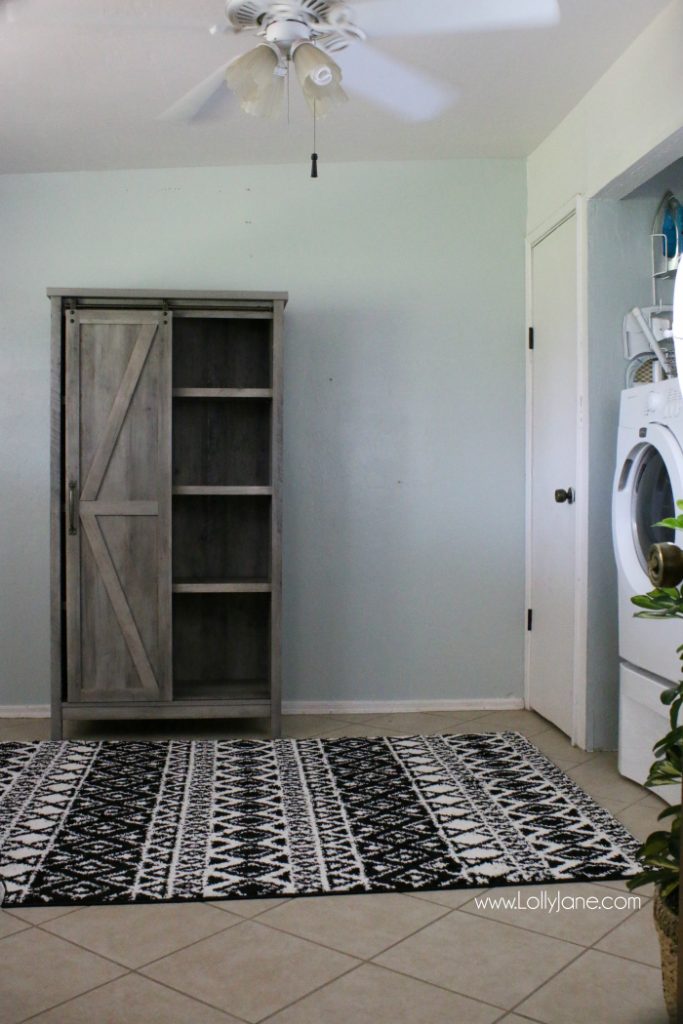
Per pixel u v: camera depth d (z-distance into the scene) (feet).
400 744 12.60
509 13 9.70
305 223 14.38
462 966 6.88
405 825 9.58
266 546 14.21
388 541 14.48
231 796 10.47
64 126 12.42
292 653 14.42
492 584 14.60
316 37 9.09
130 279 14.29
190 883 8.20
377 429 14.47
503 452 14.56
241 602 14.28
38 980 6.67
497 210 14.52
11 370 14.16
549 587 13.69
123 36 9.77
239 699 12.87
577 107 12.36
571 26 10.09
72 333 12.57
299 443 14.39
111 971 6.81
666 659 9.93
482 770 11.44
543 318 13.92
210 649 14.26
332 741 12.76
